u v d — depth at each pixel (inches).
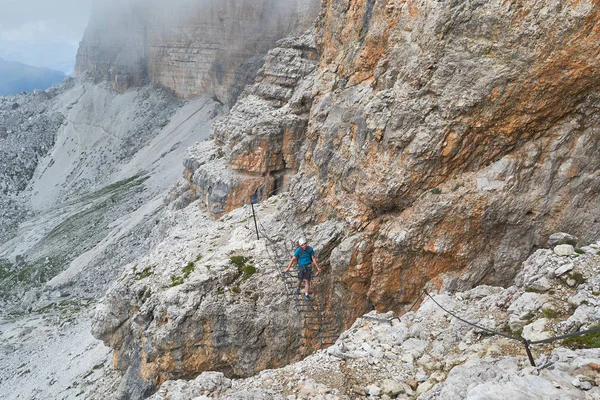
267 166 1802.4
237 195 1823.3
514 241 670.5
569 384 323.3
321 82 1052.5
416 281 743.7
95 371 1462.8
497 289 561.0
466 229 687.1
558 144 636.7
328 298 850.8
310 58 2112.5
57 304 2696.9
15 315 2684.5
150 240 2571.4
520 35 611.5
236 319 825.5
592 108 612.4
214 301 838.5
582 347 366.9
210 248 997.8
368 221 811.4
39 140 7327.8
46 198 6107.3
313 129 1024.2
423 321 528.1
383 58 828.0
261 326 826.2
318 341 805.9
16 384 1724.9
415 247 723.4
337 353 494.0
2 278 3580.2
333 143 915.4
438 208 695.7
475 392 330.6
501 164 667.4
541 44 598.2
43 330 2285.9
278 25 5816.9
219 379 473.4
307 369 476.7
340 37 992.2
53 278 3211.1
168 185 4397.1
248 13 5954.7
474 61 657.0
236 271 882.1
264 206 1183.6
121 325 1040.8
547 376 335.6
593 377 322.7
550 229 644.7
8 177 6535.4
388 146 751.7
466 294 566.9
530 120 639.8
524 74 619.2
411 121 721.6
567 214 634.8
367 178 792.9
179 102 7130.9
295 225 970.1
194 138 5846.5
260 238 971.3
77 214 4493.1
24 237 4478.3
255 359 831.7
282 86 2122.3
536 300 443.8
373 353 482.6
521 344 407.5
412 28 750.5
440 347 462.9
